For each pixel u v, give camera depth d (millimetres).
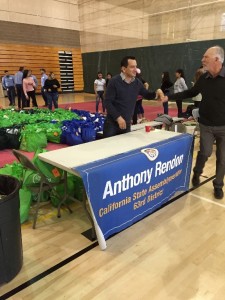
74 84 16188
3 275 1684
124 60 2568
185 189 2928
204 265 1856
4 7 12594
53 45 14727
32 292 1654
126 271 1813
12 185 1792
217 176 2779
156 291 1641
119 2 12844
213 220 2422
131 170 2092
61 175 2508
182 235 2205
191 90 2766
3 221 1579
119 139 2615
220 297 1587
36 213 2326
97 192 1887
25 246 2090
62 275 1788
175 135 2777
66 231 2289
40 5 13703
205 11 9953
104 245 2021
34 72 14305
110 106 2688
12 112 6902
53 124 5180
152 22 11719
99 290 1659
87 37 15258
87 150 2268
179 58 11086
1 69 13125
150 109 9289
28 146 4340
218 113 2539
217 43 9891
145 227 2326
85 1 14594
